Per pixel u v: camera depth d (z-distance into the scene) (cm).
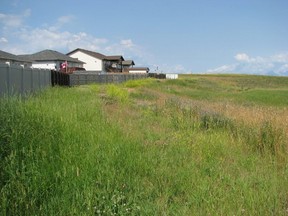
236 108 1536
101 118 848
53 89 1628
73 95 1365
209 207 418
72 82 3259
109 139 609
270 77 11800
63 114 726
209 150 704
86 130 639
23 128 553
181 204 432
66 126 619
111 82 4450
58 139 547
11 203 367
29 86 1603
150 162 557
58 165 454
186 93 3975
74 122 676
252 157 692
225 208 416
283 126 871
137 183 469
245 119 1060
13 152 467
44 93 1355
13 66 1338
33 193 388
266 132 808
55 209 370
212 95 3747
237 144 800
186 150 693
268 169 610
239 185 502
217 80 9381
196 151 697
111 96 1780
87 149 531
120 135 683
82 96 1422
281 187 509
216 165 611
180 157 637
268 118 1000
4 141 509
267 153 730
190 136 823
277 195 466
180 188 478
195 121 1052
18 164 441
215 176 546
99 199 400
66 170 441
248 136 844
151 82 4997
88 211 373
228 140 829
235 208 421
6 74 1252
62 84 2783
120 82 4688
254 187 508
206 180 512
